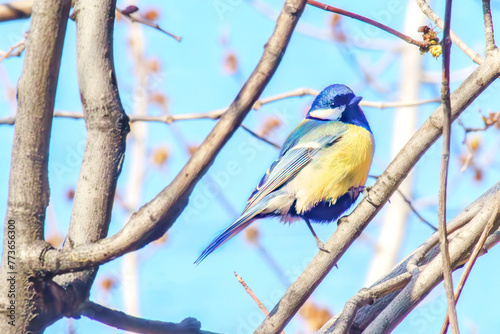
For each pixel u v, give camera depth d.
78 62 7.14
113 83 7.12
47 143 6.39
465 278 5.75
